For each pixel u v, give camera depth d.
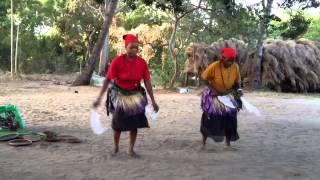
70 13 38.50
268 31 26.47
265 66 24.08
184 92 20.98
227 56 7.73
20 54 38.09
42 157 7.43
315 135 9.93
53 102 15.01
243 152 8.08
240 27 25.61
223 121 7.95
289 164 7.27
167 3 21.89
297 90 24.58
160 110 13.66
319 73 25.23
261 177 6.50
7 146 8.16
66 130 9.93
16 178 6.27
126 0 22.64
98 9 34.50
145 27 31.23
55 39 40.44
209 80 7.91
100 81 24.72
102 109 13.52
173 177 6.42
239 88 8.02
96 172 6.61
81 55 40.59
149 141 8.89
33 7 39.03
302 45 25.25
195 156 7.70
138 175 6.48
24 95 17.66
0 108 9.57
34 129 9.96
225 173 6.67
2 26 38.09
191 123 11.29
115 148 7.70
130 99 7.25
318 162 7.44
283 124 11.42
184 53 25.16
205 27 27.30
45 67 39.44
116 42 35.00
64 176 6.39
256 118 12.41
